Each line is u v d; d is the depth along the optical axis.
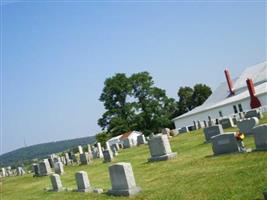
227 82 82.19
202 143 32.81
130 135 83.69
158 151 28.28
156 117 97.44
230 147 22.52
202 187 16.45
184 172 21.22
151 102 98.00
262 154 19.94
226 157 21.88
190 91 113.81
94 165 39.97
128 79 99.19
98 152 48.28
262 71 77.12
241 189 14.58
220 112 72.94
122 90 97.88
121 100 99.38
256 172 16.42
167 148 28.05
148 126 98.31
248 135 29.39
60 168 40.03
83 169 39.06
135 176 24.55
